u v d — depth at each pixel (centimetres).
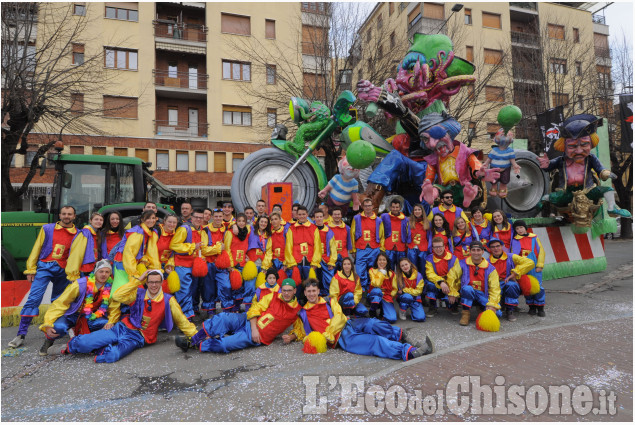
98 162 622
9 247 581
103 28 2153
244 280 545
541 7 2253
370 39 1490
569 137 675
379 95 609
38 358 394
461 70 657
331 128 732
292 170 722
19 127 1108
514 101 1692
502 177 627
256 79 2355
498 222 570
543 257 541
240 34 2403
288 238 551
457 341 421
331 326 401
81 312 413
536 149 995
